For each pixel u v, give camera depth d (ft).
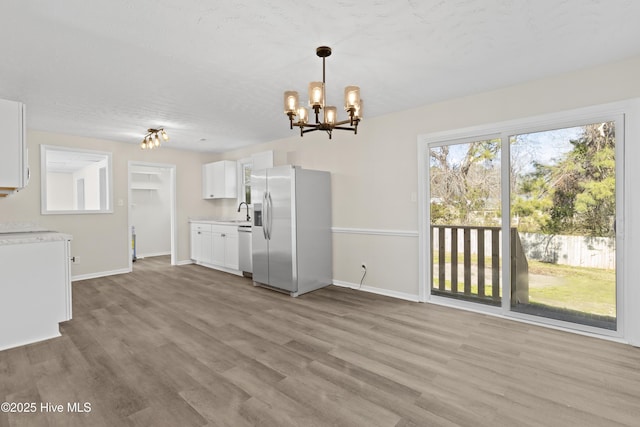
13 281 8.52
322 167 15.62
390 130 13.15
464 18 6.55
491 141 11.02
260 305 12.13
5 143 8.30
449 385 6.64
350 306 11.97
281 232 13.83
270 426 5.44
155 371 7.23
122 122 14.02
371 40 7.38
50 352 8.18
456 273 12.09
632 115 8.38
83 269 16.72
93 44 7.39
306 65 8.62
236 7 6.07
